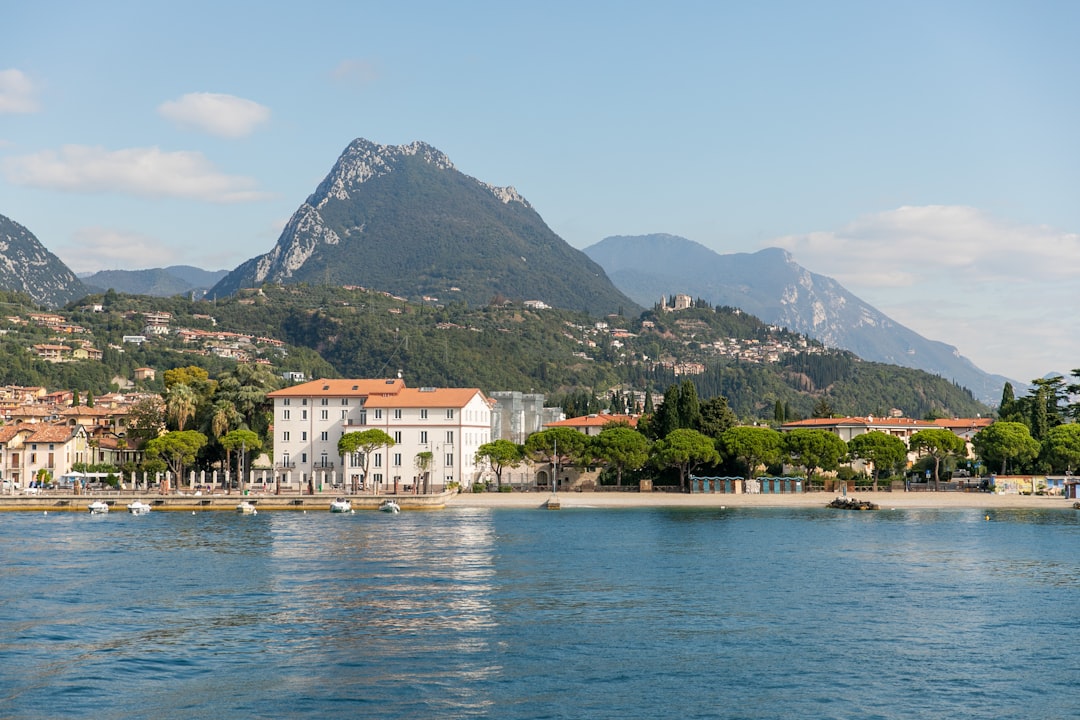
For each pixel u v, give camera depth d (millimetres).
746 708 62906
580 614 89188
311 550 131000
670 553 130000
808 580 108250
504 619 87000
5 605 92250
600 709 62656
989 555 130250
